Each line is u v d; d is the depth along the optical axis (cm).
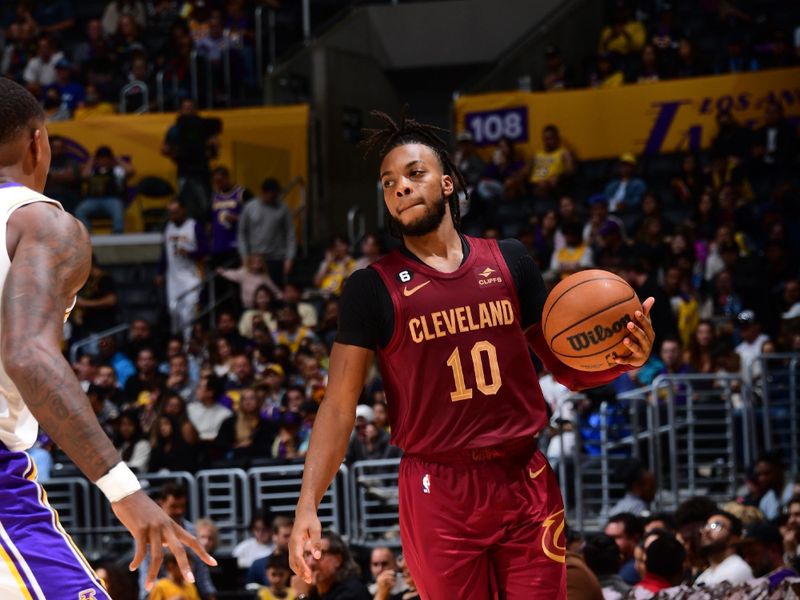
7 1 2769
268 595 1138
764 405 1519
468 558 482
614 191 2125
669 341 1588
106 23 2658
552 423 1513
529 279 505
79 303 2031
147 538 374
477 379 484
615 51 2445
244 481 1495
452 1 2741
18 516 389
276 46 2669
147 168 2334
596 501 1437
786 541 1102
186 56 2514
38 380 364
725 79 2230
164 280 2092
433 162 497
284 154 2348
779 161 2127
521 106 2306
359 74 2591
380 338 490
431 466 487
